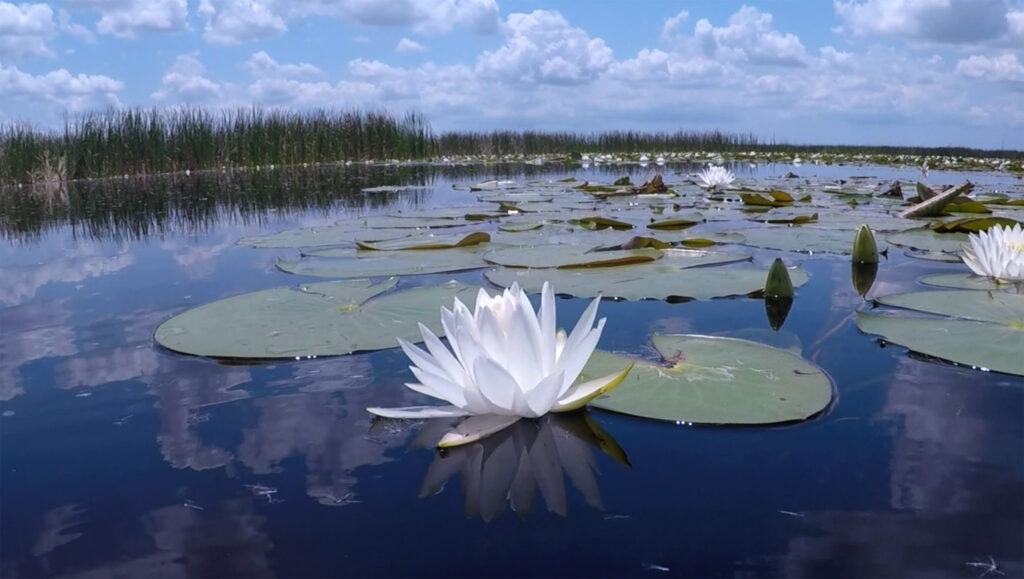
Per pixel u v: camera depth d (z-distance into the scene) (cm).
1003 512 89
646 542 85
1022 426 115
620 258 258
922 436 112
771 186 721
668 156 2142
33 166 1015
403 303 196
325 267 267
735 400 127
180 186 898
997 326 165
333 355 159
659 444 112
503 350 120
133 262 304
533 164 1697
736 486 98
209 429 121
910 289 219
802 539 84
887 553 81
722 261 264
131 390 140
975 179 881
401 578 78
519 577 78
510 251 291
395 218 436
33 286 253
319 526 90
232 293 230
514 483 100
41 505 97
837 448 109
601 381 124
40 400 136
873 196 580
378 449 112
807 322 182
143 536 88
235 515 93
